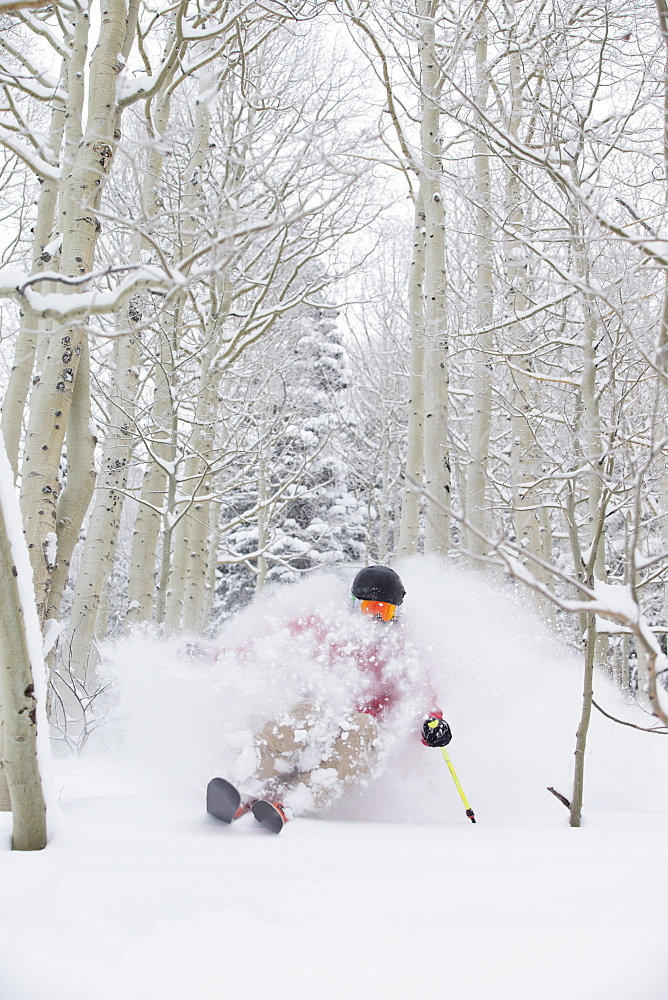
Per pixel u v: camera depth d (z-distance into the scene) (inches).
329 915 58.3
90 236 153.2
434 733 123.3
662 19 98.0
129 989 45.9
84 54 195.2
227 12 207.0
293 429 596.4
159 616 323.9
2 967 48.8
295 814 114.7
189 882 65.0
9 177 439.5
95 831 90.5
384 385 649.0
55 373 156.7
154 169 214.5
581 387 159.9
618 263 133.6
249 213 87.3
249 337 358.0
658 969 46.6
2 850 79.6
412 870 73.8
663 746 157.9
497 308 323.9
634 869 74.5
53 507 154.6
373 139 105.2
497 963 48.8
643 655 57.2
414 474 311.3
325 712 118.5
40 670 83.3
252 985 46.1
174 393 328.2
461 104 199.0
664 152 98.0
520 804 130.6
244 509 892.6
